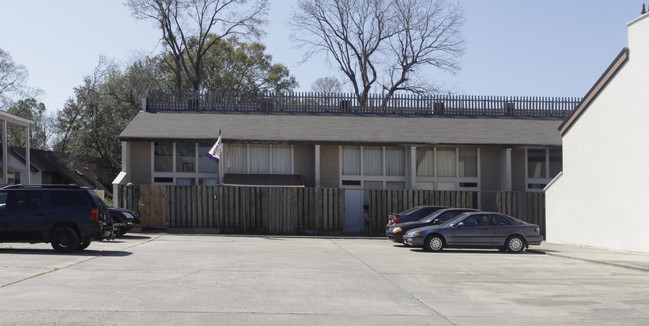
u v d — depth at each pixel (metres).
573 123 23.80
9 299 9.45
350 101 35.81
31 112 62.38
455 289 11.47
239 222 27.50
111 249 18.00
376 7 51.31
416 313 9.09
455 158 31.89
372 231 27.80
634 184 19.88
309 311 9.09
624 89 20.47
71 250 16.39
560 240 24.75
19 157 43.00
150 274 12.57
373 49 52.19
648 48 19.20
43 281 11.27
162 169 30.41
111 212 23.03
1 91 56.97
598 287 11.97
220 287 11.12
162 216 27.19
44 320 8.01
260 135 29.98
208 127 31.11
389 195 28.12
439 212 22.19
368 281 12.33
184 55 56.19
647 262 16.41
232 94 35.12
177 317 8.41
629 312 9.38
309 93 35.69
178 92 34.78
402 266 15.14
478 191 28.20
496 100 36.50
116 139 42.53
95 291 10.32
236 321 8.24
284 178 30.33
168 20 49.31
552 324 8.45
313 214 27.80
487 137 31.19
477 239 19.83
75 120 48.59
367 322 8.39
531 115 36.56
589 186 22.59
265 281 12.01
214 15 51.28
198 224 27.31
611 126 21.22
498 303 10.03
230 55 60.00
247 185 29.08
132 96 44.59
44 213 16.30
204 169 30.61
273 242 22.86
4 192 16.41
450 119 35.06
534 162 32.06
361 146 31.20
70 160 45.88
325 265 15.05
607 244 21.36
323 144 29.72
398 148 31.59
